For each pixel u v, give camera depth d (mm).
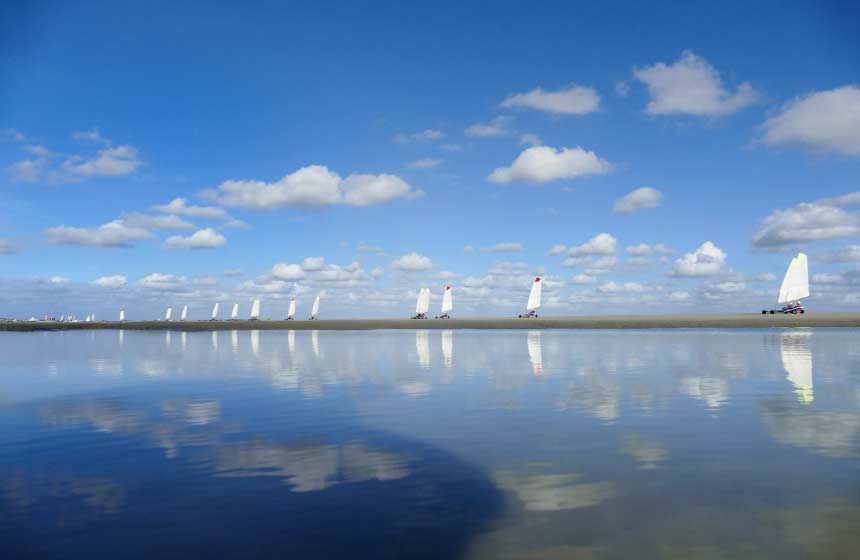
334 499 10484
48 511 10031
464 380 27281
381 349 50562
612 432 15523
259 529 9109
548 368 31922
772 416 17312
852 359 34812
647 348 46562
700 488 10742
